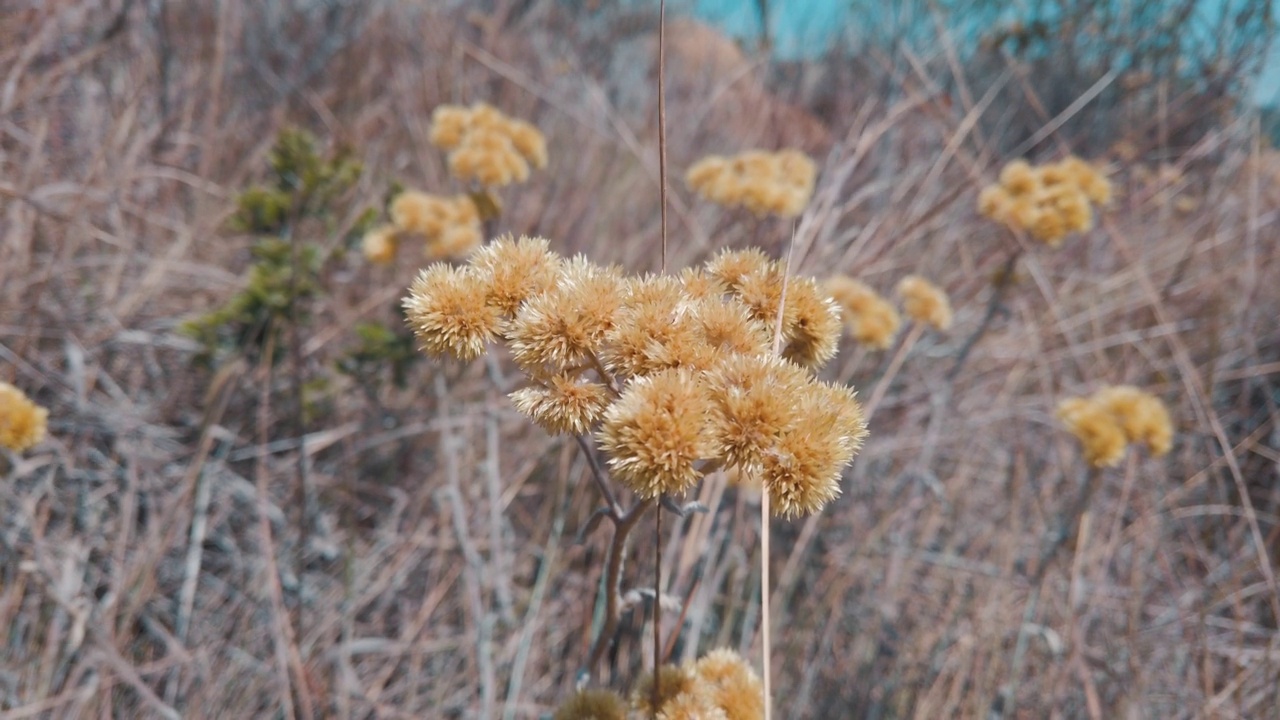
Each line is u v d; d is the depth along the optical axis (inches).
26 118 181.0
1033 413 172.1
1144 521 153.4
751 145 273.7
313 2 274.2
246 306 147.2
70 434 144.0
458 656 131.5
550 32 349.4
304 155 161.9
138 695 120.0
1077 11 269.1
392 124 241.4
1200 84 255.9
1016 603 147.9
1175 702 134.5
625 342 60.8
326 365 172.6
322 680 124.8
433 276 68.8
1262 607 153.6
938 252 203.9
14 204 156.9
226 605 134.8
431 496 154.3
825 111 314.8
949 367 193.0
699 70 343.0
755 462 54.6
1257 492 173.6
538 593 128.2
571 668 130.0
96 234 158.1
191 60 227.6
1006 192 149.7
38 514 134.5
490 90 275.9
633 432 53.9
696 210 218.7
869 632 139.2
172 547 136.6
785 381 58.3
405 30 288.4
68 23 208.5
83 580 130.6
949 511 158.6
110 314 156.0
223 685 122.0
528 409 62.1
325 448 162.1
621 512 68.8
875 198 229.1
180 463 149.4
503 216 199.9
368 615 140.1
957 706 131.6
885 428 176.1
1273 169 244.5
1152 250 223.3
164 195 192.9
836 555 151.5
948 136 216.2
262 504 129.7
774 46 323.9
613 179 235.3
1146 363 191.8
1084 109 277.7
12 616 118.9
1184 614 143.3
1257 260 208.8
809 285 73.5
